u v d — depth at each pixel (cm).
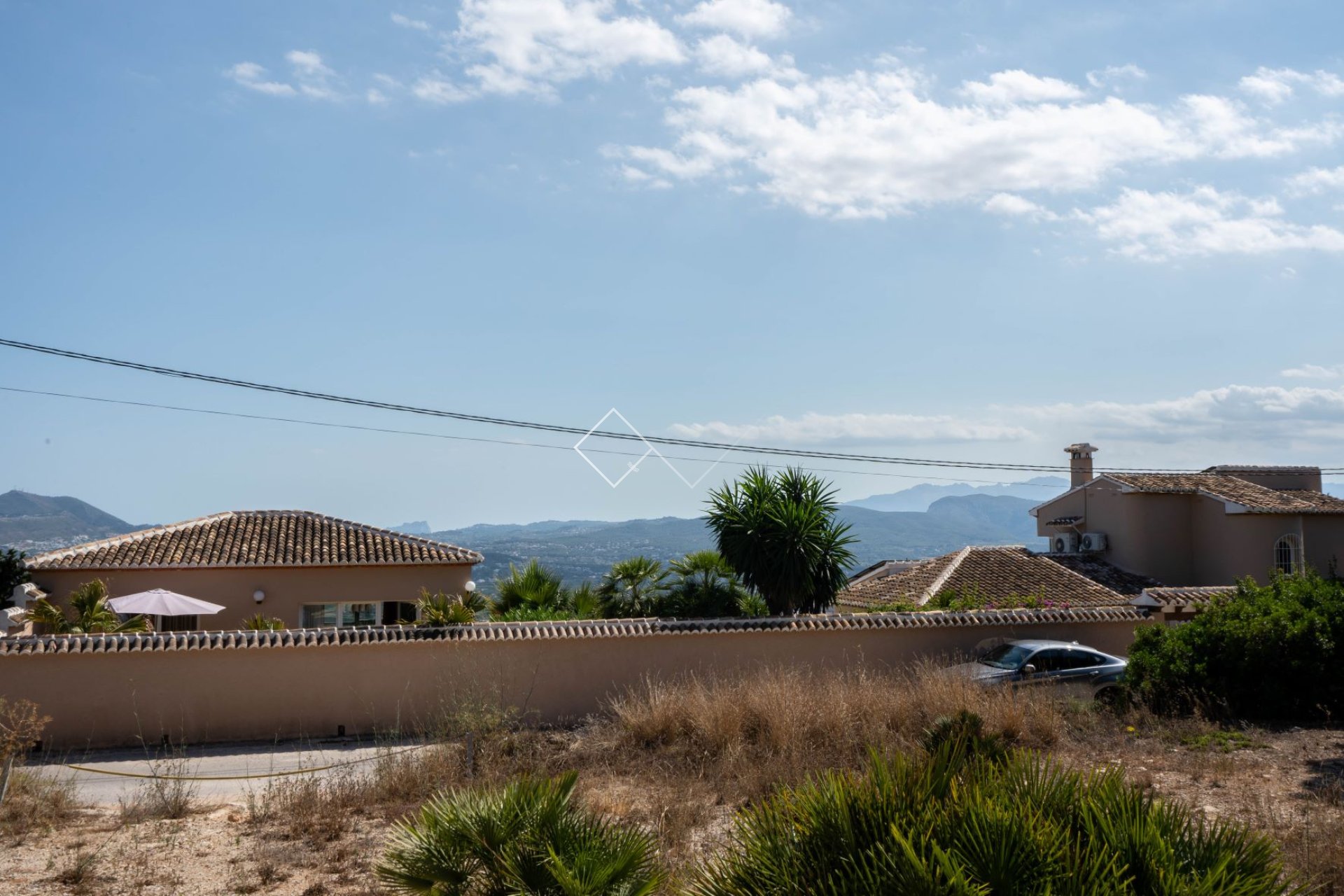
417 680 1838
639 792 1137
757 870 495
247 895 767
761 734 1355
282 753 1630
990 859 436
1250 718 1633
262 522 2894
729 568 2448
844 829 491
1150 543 3253
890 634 2083
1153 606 2295
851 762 1192
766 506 2373
